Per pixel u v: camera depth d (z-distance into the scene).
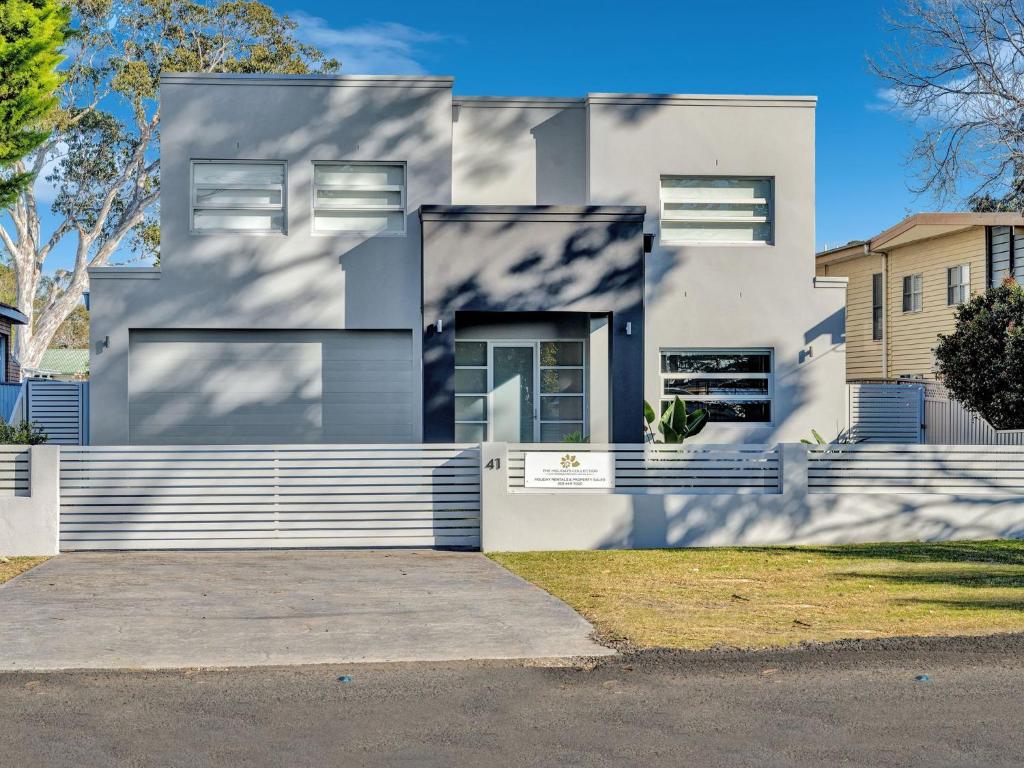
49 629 8.35
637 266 16.11
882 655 7.38
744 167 17.42
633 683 6.78
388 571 11.10
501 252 15.91
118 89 34.72
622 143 17.27
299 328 16.42
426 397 15.72
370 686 6.78
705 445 13.07
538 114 17.52
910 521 13.23
